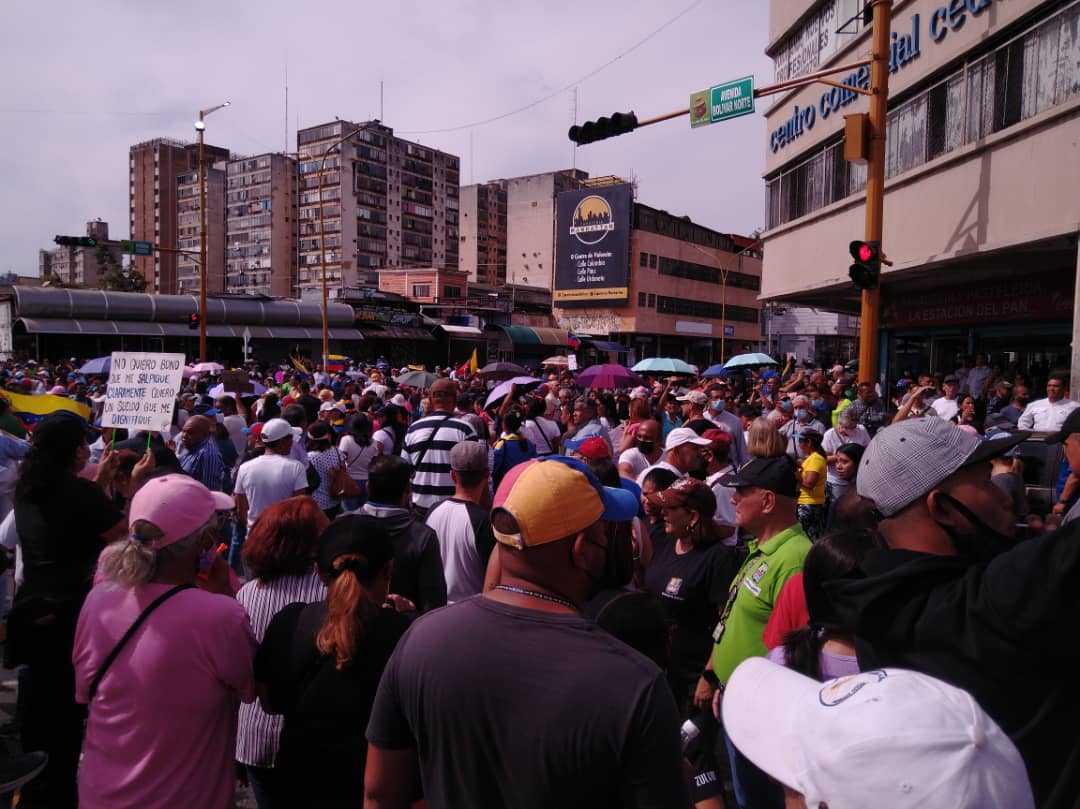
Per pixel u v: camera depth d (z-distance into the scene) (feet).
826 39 54.44
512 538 5.44
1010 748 3.45
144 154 433.07
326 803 7.98
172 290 431.43
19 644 11.41
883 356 66.54
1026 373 50.62
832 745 3.57
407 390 55.77
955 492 5.47
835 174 53.06
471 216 434.30
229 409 30.53
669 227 233.96
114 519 12.16
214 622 8.11
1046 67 33.45
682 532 12.40
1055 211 32.68
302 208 386.32
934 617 4.93
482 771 4.99
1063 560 4.36
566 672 4.93
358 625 7.91
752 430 15.06
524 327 193.88
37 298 121.49
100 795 7.98
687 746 10.39
